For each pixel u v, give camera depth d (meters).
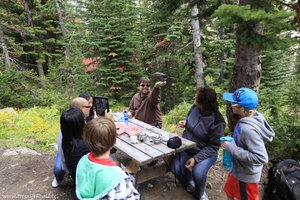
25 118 7.20
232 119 3.71
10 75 10.30
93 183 1.67
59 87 13.18
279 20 2.44
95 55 11.77
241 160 2.32
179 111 8.70
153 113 4.51
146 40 13.47
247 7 2.35
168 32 11.46
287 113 4.59
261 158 2.21
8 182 3.89
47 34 18.03
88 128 1.73
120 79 11.92
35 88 11.41
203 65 9.97
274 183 3.21
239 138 2.38
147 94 4.58
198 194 3.29
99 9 11.73
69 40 14.05
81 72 12.38
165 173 3.72
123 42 11.59
